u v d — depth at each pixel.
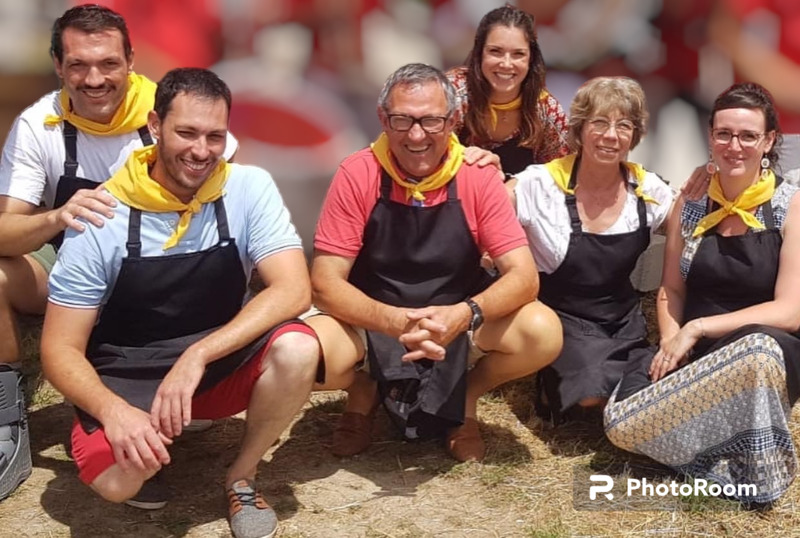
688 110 5.01
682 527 3.35
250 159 4.92
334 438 3.84
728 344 3.43
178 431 3.04
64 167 3.68
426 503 3.50
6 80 4.65
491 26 4.31
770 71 4.96
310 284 3.48
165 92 3.10
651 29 4.91
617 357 3.86
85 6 3.60
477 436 3.81
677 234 3.80
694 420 3.46
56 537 3.28
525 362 3.69
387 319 3.45
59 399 4.16
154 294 3.25
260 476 3.66
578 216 3.85
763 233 3.61
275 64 4.84
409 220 3.58
